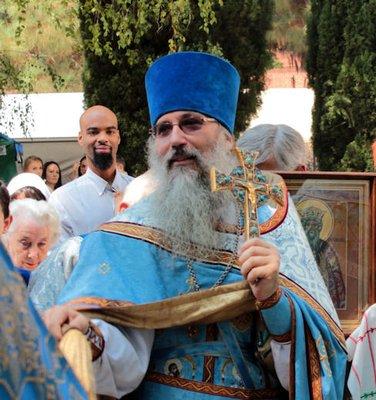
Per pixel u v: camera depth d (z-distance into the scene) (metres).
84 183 5.14
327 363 2.62
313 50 13.07
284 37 18.02
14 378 1.27
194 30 11.64
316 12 13.09
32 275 3.07
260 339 2.64
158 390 2.62
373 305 3.36
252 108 12.20
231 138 2.83
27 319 1.30
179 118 2.72
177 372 2.62
